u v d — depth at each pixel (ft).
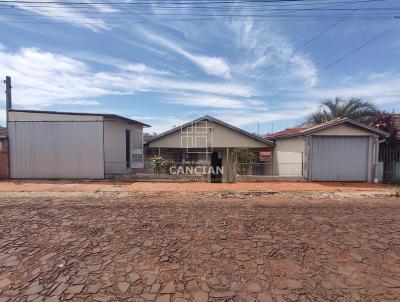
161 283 13.33
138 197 33.24
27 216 24.30
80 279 13.67
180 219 23.67
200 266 15.10
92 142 45.88
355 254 16.70
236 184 43.55
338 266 15.15
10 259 15.87
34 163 46.09
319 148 45.80
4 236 19.45
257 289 12.83
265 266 15.11
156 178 46.44
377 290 12.77
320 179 45.93
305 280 13.66
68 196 33.55
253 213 25.82
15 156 46.06
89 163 46.19
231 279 13.74
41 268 14.80
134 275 14.10
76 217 24.08
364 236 19.71
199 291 12.65
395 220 23.70
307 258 16.12
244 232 20.42
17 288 12.83
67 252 16.84
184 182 45.62
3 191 36.42
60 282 13.38
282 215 25.14
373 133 45.24
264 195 35.19
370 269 14.82
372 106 63.16
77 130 45.85
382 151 46.65
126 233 20.12
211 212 26.09
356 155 45.78
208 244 18.15
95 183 43.42
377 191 37.96
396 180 44.83
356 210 27.25
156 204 29.37
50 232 20.26
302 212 26.30
